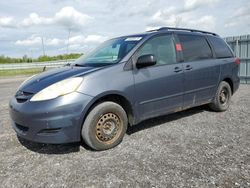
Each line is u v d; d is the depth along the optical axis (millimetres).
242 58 10562
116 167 3154
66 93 3320
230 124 4809
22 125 3477
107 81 3619
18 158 3512
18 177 2979
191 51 4961
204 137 4133
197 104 5094
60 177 2953
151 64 3938
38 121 3281
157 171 3018
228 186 2658
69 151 3705
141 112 4082
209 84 5246
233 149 3615
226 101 5816
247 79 10492
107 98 3811
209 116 5402
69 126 3328
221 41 5906
